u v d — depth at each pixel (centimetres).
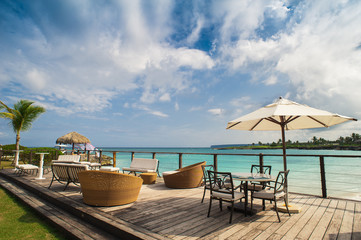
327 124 418
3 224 354
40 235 310
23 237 303
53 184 612
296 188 1023
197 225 291
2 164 1253
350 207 388
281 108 329
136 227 279
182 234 257
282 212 357
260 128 497
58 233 318
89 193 385
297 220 316
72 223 333
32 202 465
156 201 427
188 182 569
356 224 299
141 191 531
